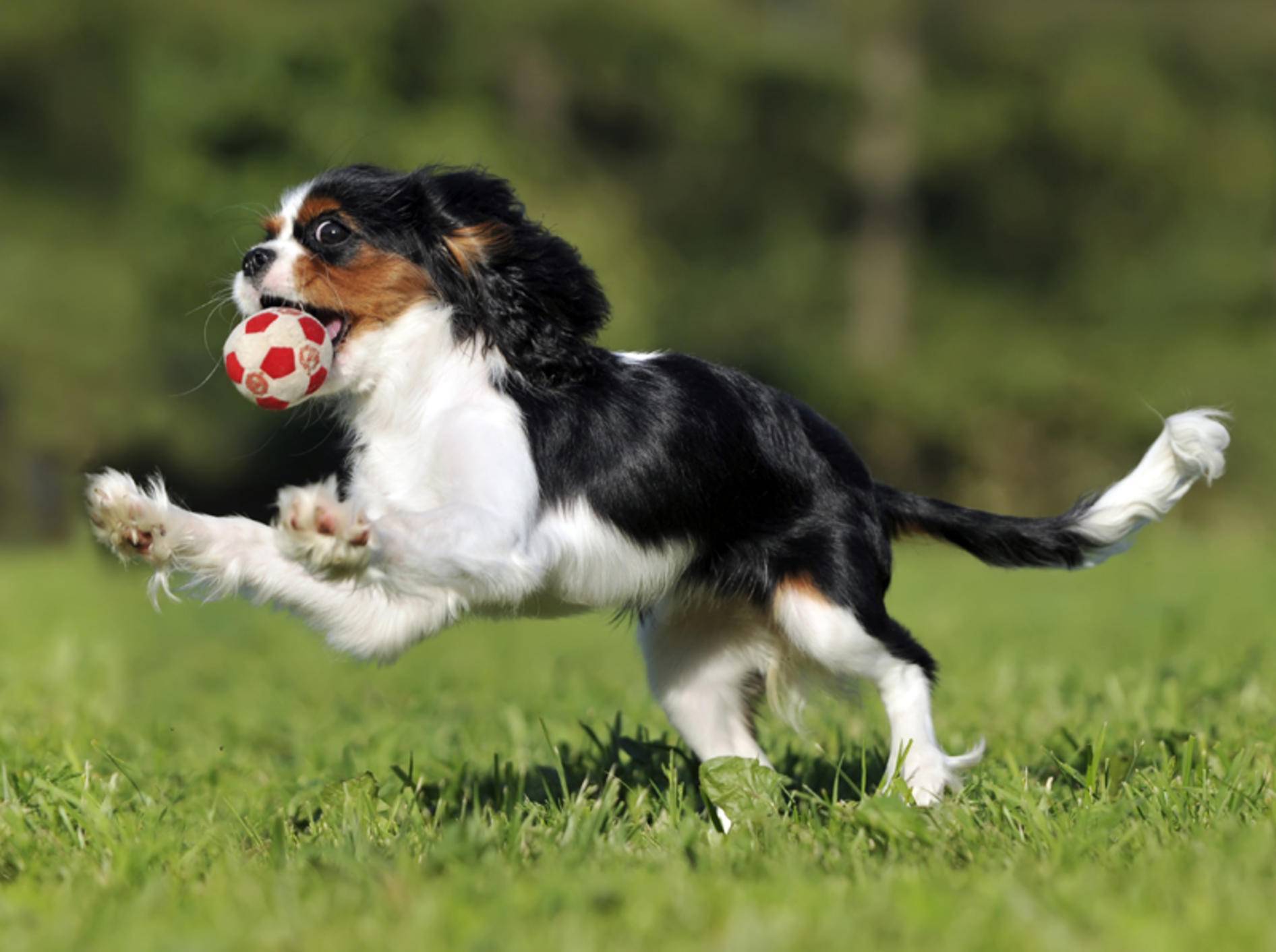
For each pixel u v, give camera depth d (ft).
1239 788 22.76
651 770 26.50
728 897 17.69
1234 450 131.13
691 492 24.16
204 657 52.19
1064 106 143.74
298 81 113.19
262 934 16.69
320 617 21.88
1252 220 147.84
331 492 20.33
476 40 132.67
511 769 26.25
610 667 47.21
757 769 23.31
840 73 141.49
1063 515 26.96
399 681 44.47
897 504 26.89
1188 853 19.44
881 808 21.06
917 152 144.36
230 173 109.70
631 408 24.09
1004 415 136.26
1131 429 134.72
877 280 146.00
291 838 21.90
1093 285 148.36
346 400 24.35
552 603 24.16
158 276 109.91
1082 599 64.23
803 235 148.46
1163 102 144.77
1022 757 27.91
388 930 16.81
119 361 123.95
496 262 23.66
